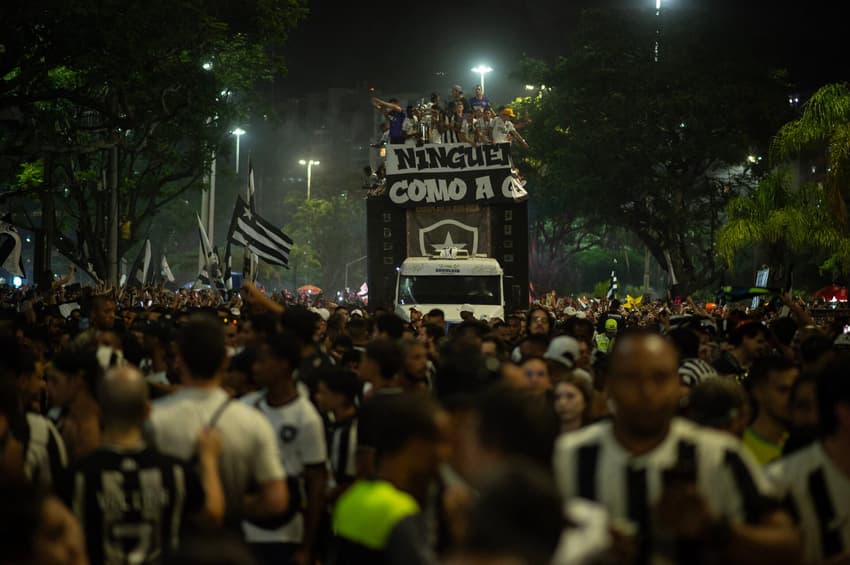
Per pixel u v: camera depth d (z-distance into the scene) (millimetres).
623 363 4074
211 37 25375
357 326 12461
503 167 27641
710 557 3422
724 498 4008
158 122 33750
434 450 4496
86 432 6281
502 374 6543
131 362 9445
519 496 2482
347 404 7293
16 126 29406
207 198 50344
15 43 22188
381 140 29719
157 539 4801
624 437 4125
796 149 29328
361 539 4348
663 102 51938
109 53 23047
